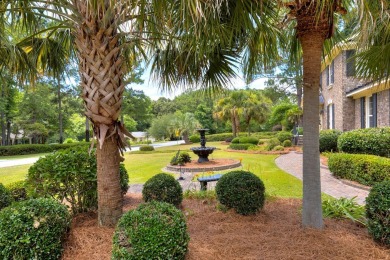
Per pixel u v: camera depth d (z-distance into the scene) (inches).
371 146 295.4
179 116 1154.7
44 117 1018.7
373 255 95.5
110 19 100.2
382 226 101.5
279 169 348.8
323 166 332.8
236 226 126.0
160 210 93.1
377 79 147.8
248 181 141.6
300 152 550.9
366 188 224.7
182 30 109.0
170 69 146.3
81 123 1334.9
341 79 478.3
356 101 459.2
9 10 108.8
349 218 130.0
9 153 765.3
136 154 641.0
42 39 143.0
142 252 82.1
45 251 89.7
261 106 930.7
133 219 88.9
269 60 134.4
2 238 87.2
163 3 80.4
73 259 92.0
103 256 92.3
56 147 850.1
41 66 152.5
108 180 115.3
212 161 444.5
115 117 110.7
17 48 133.2
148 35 125.3
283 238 109.9
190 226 128.3
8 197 137.5
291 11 110.5
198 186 257.8
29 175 135.2
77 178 137.6
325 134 424.8
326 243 103.5
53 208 97.2
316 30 109.0
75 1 101.1
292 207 158.4
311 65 113.2
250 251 99.3
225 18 110.3
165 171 374.6
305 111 116.6
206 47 123.0
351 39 138.8
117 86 108.7
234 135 987.3
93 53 102.7
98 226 116.5
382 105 372.8
